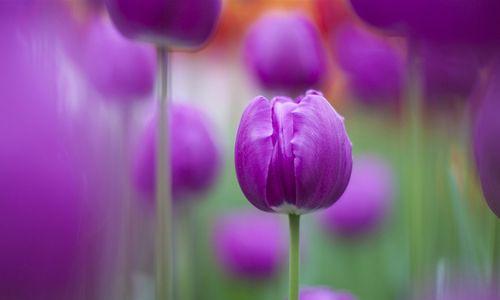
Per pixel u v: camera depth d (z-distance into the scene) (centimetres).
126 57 119
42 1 81
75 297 79
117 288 103
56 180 76
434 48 97
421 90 106
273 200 92
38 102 76
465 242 100
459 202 102
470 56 96
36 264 76
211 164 117
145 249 125
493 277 95
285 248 135
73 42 95
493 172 88
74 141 81
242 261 128
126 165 120
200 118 117
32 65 78
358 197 138
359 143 180
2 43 77
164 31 98
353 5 99
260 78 119
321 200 92
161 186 100
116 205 106
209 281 141
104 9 117
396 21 98
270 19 119
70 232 78
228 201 181
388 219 145
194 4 98
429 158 118
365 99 128
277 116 93
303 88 119
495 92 88
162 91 100
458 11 94
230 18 167
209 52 178
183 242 120
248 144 92
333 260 142
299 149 91
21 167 74
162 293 100
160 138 100
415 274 104
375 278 140
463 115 110
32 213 75
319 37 119
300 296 102
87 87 94
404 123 125
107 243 94
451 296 98
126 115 121
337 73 151
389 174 146
